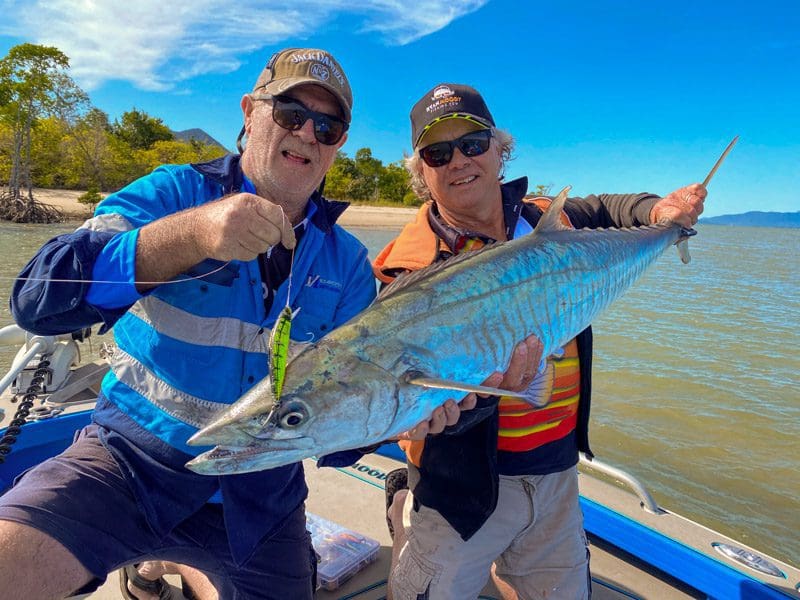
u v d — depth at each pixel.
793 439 6.89
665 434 7.00
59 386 4.12
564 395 2.84
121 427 2.25
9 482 3.62
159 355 2.26
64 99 43.47
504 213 3.16
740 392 8.49
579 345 2.94
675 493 5.75
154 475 2.24
